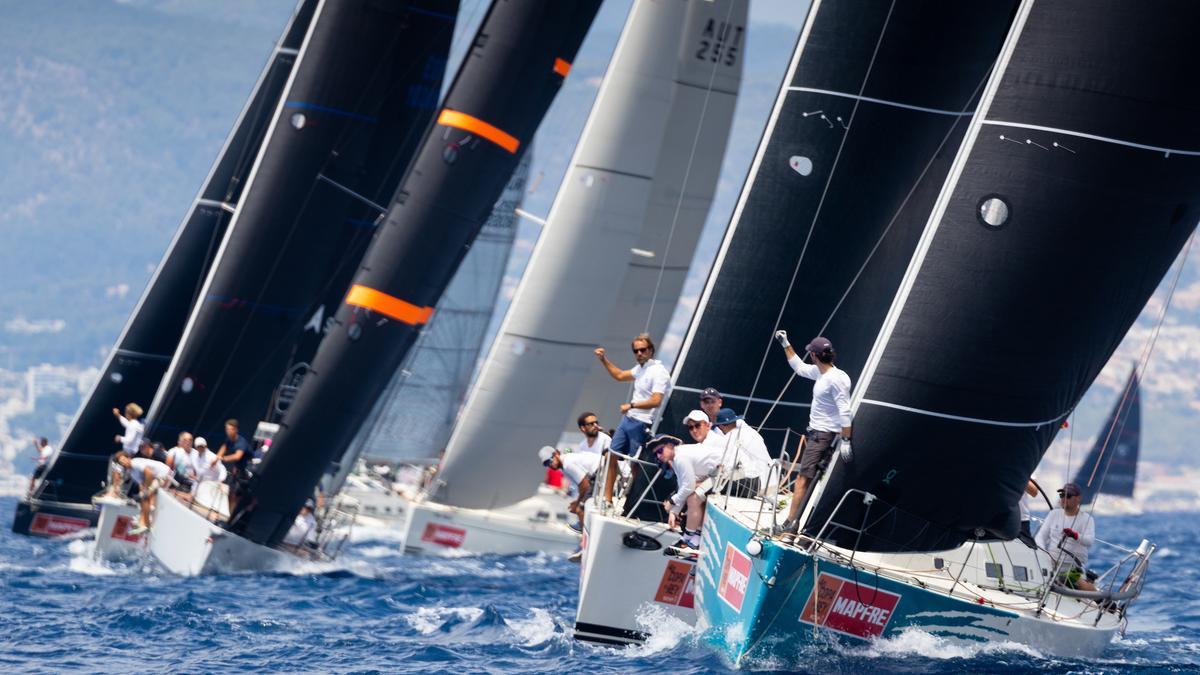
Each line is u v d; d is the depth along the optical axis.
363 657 40.03
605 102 78.38
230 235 69.56
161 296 79.19
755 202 47.03
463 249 64.62
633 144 78.12
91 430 78.81
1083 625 39.88
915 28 46.59
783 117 47.16
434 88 75.94
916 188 47.12
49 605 49.28
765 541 35.88
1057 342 37.25
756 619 36.12
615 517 42.91
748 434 43.31
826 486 36.91
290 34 79.06
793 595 36.03
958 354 36.81
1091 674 37.59
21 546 72.62
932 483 37.28
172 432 68.69
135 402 79.19
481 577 66.75
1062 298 37.06
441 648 41.41
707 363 46.62
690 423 41.06
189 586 55.50
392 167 75.56
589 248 79.12
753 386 46.78
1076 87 36.91
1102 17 36.81
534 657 40.12
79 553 70.06
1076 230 36.91
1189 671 39.88
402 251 63.00
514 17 64.75
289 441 61.28
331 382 61.84
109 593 53.03
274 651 40.81
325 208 69.81
